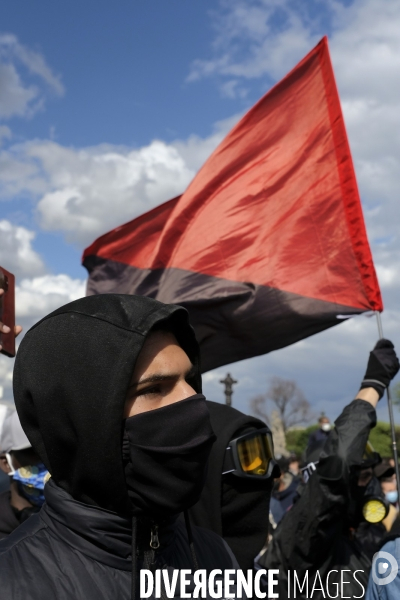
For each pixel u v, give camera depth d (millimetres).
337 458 2764
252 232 4547
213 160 4781
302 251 4371
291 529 2805
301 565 2787
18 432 2814
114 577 1374
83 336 1387
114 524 1389
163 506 1396
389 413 3328
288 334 4289
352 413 2920
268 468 2408
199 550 1688
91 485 1379
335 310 4188
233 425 2377
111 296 1488
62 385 1365
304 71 4617
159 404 1448
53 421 1376
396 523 2451
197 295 4473
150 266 4781
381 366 3104
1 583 1264
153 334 1469
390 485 6371
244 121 4773
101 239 5375
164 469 1394
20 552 1348
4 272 1820
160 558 1503
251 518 2400
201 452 1431
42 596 1271
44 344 1409
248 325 4359
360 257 4188
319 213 4391
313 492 2771
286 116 4664
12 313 1819
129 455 1389
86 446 1346
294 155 4570
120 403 1341
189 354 1678
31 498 2812
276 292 4328
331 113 4461
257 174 4652
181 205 4719
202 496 2338
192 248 4637
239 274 4465
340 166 4359
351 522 3076
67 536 1380
